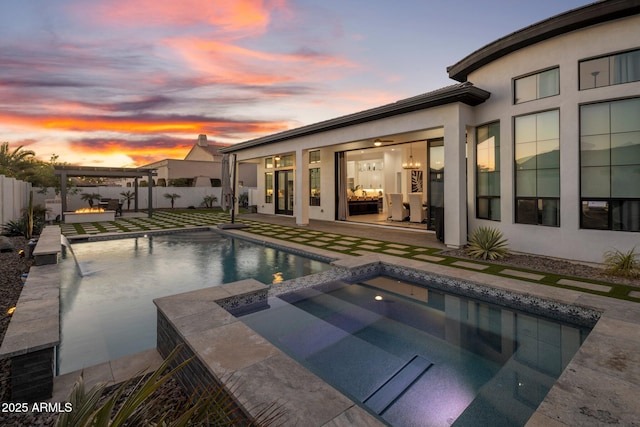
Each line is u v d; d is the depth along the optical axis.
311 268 7.29
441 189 10.88
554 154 6.78
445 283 5.68
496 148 7.92
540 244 7.04
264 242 9.80
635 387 2.38
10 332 2.93
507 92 7.46
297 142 13.36
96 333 4.28
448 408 2.60
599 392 2.32
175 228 12.82
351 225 13.28
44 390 2.71
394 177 18.33
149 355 3.56
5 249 8.48
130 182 36.22
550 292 4.64
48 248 6.74
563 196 6.62
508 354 3.49
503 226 7.70
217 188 26.75
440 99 7.85
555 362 3.32
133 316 4.82
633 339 3.12
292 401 2.16
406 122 9.04
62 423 1.44
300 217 13.47
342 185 14.73
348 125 10.87
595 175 6.29
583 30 6.23
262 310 4.71
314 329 4.12
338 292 5.56
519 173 7.41
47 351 2.71
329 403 2.15
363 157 19.48
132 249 9.56
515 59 7.26
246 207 23.95
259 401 2.15
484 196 8.38
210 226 13.23
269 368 2.56
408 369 3.21
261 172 20.27
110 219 16.19
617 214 6.08
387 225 12.77
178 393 2.91
